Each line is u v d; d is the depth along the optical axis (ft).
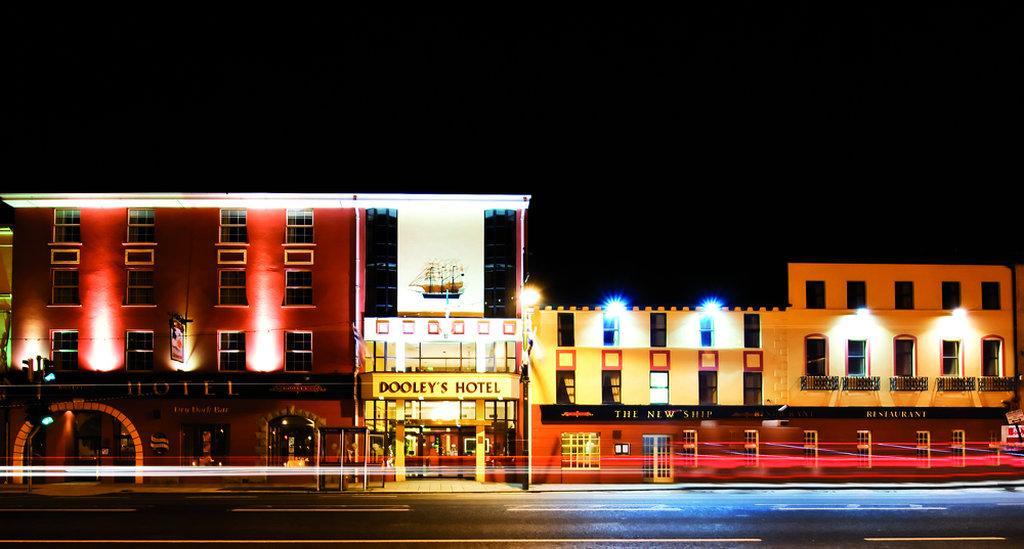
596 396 136.56
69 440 134.51
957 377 139.64
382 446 136.15
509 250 139.95
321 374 134.72
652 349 138.21
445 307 137.90
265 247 138.00
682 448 135.03
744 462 135.13
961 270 142.51
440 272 139.13
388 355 137.49
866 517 81.82
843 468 136.15
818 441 136.67
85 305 136.26
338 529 73.41
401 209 140.36
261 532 71.72
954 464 137.39
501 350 138.00
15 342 135.23
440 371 137.28
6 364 134.82
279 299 136.98
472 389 133.49
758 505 92.84
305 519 79.71
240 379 134.21
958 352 141.08
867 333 140.36
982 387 139.54
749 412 136.05
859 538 69.72
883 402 138.72
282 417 136.26
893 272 141.90
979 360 140.97
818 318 140.05
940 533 72.33
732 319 139.54
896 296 141.69
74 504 94.22
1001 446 138.21
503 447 136.05
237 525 75.72
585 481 133.08
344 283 137.39
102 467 132.16
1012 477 136.15
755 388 138.62
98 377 133.18
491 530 72.84
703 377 138.82
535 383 136.36
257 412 134.41
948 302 142.00
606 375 137.80
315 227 138.51
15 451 131.85
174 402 134.31
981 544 67.26
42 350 135.03
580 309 138.31
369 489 116.26
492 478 132.87
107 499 101.09
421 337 136.05
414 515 82.64
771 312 139.85
